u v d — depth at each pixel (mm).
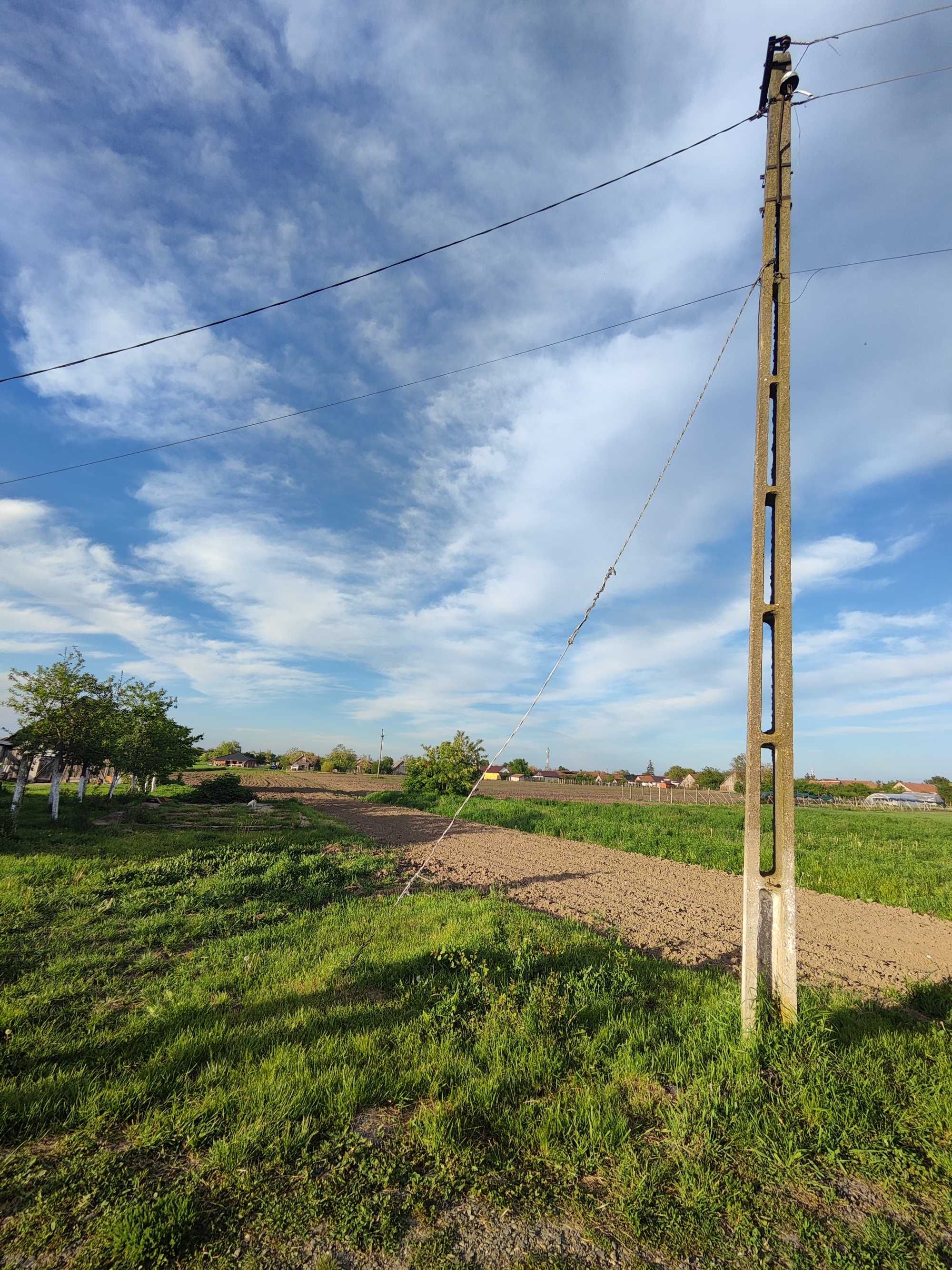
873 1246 3096
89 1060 4723
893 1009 6617
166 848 15375
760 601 5402
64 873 11648
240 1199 3262
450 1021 5375
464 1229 3145
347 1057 4715
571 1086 4504
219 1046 4910
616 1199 3402
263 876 11984
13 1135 3789
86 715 20531
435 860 16062
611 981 6465
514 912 9711
